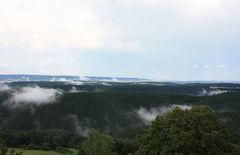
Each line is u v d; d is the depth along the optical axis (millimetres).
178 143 26156
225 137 28062
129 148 69812
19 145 104125
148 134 29016
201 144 26172
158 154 27438
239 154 27391
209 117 28500
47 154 91125
